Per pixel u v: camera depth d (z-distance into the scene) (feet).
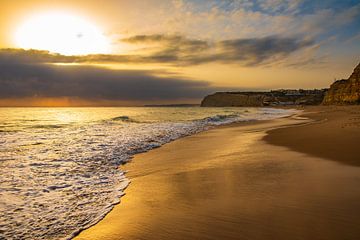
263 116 161.48
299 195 19.63
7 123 110.32
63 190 23.58
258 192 20.93
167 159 36.99
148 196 21.71
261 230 14.53
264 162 31.78
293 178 24.22
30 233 15.75
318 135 51.75
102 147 46.01
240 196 20.29
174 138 59.21
